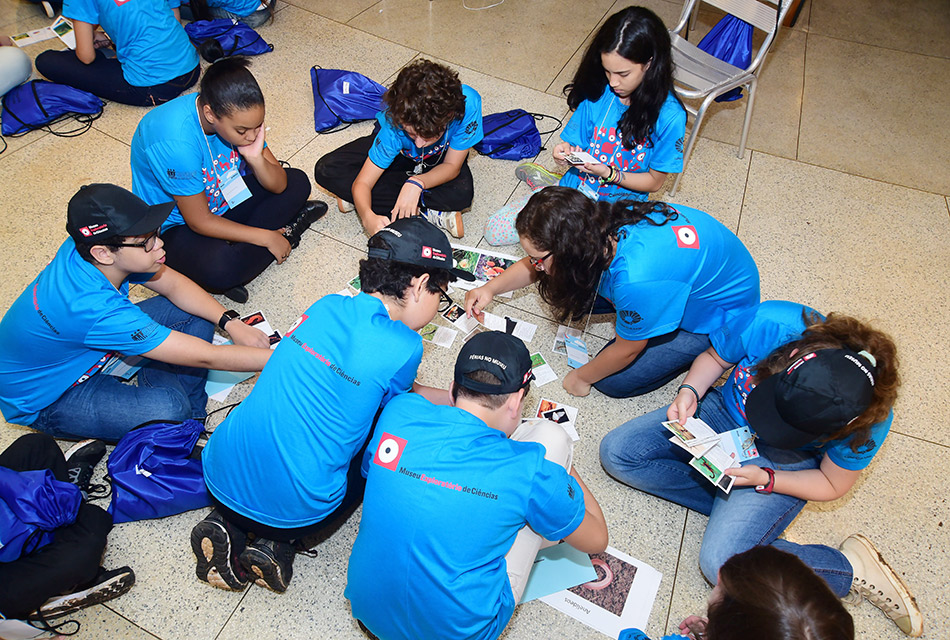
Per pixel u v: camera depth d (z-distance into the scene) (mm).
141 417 2486
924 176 4148
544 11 5441
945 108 4688
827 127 4504
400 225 2033
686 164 4086
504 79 4703
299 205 3463
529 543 2027
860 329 1792
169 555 2393
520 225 2186
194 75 4430
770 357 1931
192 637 2197
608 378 2826
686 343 2703
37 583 2023
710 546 2230
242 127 2689
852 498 2609
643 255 2199
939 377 3047
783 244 3680
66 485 2098
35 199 3682
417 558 1661
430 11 5379
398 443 1732
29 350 2250
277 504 1989
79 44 4070
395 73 4684
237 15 4910
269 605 2281
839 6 5734
